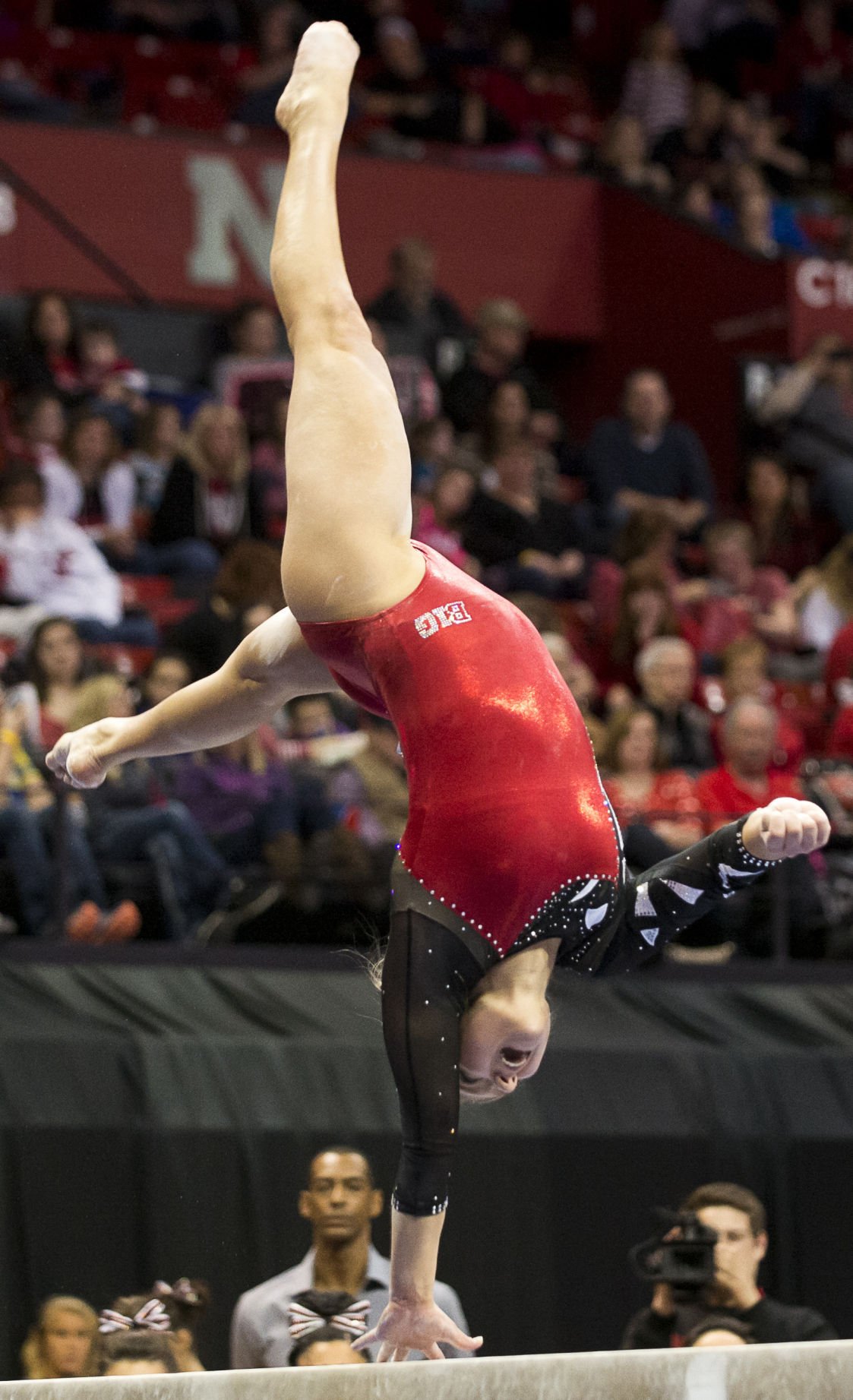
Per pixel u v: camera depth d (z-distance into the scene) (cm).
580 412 4559
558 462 3959
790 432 4062
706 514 3734
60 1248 2031
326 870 2364
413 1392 746
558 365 4588
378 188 4350
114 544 3098
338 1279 1753
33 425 3284
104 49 4641
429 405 3650
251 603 2503
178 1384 758
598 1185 2236
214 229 4222
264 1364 1725
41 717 2352
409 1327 890
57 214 4103
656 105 4941
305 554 952
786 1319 1706
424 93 4675
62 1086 2088
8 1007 2152
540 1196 2209
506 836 893
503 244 4447
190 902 2341
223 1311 2070
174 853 2327
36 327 3528
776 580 3419
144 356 3941
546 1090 2275
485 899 892
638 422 3759
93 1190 2062
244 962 2311
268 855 2372
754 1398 750
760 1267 2289
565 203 4509
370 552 947
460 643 927
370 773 2447
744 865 929
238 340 3631
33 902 2261
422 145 4566
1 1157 2031
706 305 4328
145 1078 2122
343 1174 1769
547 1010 913
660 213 4416
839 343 4116
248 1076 2166
